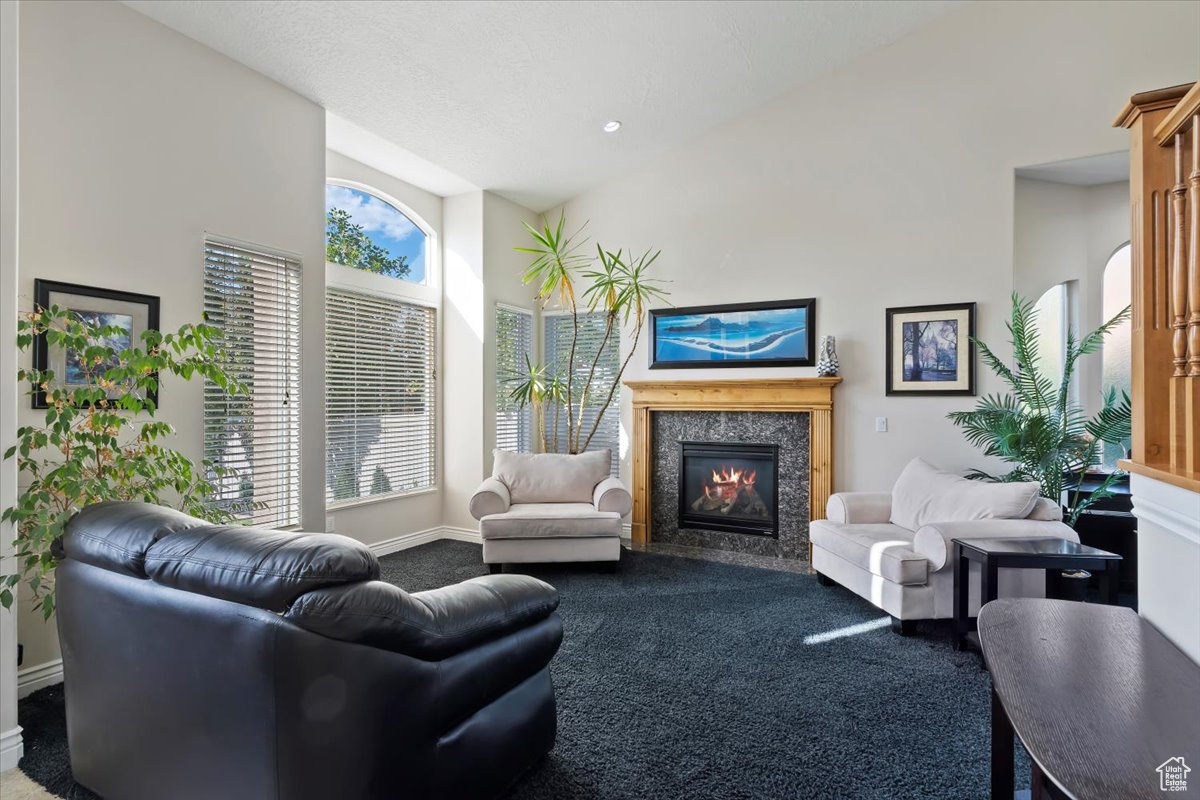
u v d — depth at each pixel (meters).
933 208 4.20
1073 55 3.81
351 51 3.30
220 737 1.40
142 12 2.82
